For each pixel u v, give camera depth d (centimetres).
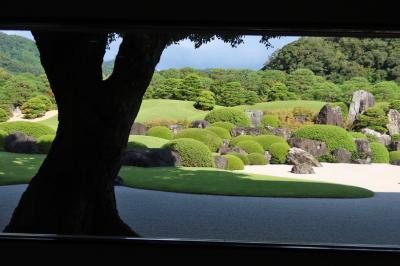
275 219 527
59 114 471
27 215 470
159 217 522
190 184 591
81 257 365
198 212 539
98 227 479
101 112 466
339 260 356
